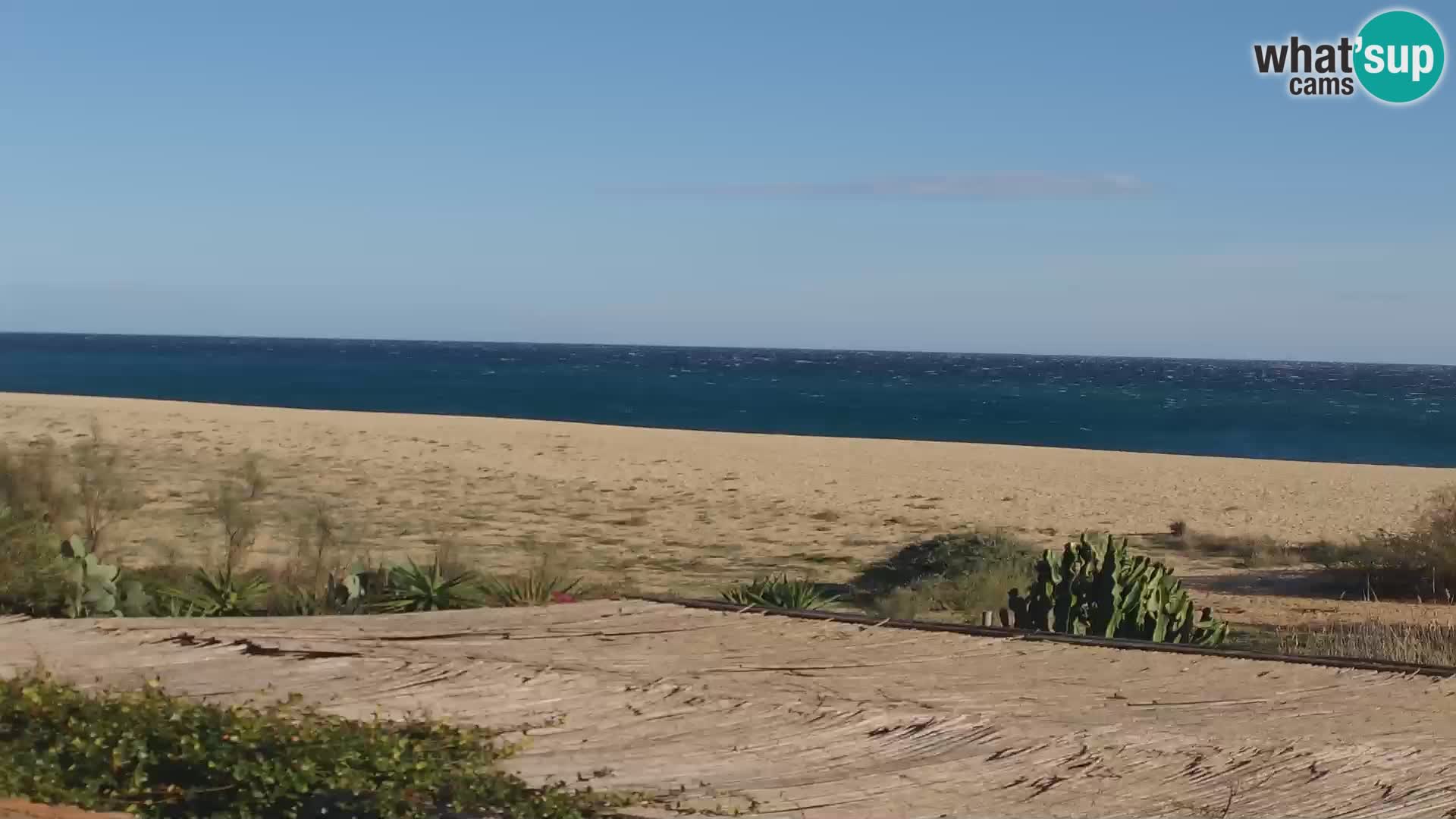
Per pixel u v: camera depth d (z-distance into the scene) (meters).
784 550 19.88
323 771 4.75
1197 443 60.97
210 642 7.61
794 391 107.56
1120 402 98.56
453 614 8.55
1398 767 5.41
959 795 5.14
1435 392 132.38
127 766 4.89
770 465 33.12
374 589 10.70
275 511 20.52
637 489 27.25
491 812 4.61
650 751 5.66
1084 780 5.30
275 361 159.62
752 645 7.61
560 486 27.14
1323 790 5.18
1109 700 6.40
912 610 14.28
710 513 23.97
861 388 117.25
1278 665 7.16
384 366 147.00
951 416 76.69
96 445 18.61
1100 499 27.78
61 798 4.59
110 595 9.26
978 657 7.33
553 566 15.18
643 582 16.08
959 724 5.99
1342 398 113.00
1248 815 4.93
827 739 5.83
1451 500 20.47
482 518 22.03
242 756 4.84
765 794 5.11
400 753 4.95
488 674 6.85
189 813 4.64
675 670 6.93
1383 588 16.84
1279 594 16.56
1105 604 9.66
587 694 6.50
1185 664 7.16
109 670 6.97
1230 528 23.69
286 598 10.36
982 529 21.98
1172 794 5.16
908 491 28.34
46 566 9.12
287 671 6.95
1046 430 66.62
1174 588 10.11
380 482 26.47
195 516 19.22
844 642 7.67
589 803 4.81
